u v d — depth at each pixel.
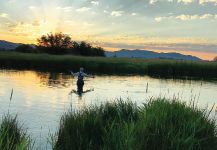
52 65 66.81
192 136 8.41
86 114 10.77
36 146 11.16
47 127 14.38
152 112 9.87
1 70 53.03
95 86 34.53
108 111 12.36
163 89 34.22
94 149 9.02
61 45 135.25
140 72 62.59
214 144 9.02
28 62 67.56
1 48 119.75
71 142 9.24
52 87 31.88
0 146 7.14
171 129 8.55
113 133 8.70
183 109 10.20
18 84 33.69
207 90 34.97
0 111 18.05
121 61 74.25
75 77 45.03
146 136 8.45
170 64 60.06
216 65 58.34
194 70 58.41
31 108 19.42
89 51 135.12
